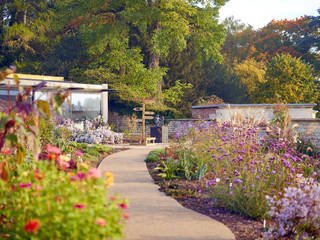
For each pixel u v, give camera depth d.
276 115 16.95
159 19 32.88
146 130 30.16
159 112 30.83
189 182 9.32
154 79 34.53
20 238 3.55
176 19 31.91
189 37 38.50
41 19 39.97
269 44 56.41
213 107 24.44
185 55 38.44
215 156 8.95
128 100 30.73
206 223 5.89
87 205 3.65
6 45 37.34
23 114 4.42
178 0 33.16
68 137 15.56
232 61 53.88
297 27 57.44
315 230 5.38
